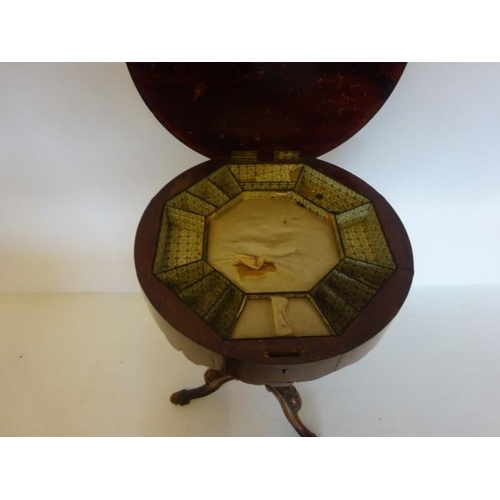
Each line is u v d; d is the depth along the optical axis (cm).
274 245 95
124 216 144
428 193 142
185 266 87
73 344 147
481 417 127
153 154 129
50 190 136
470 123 123
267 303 84
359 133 124
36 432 123
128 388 135
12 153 126
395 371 139
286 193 104
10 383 135
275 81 91
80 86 113
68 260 155
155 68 88
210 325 74
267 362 69
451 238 153
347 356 72
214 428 125
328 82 91
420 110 120
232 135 98
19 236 147
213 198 100
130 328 153
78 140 125
